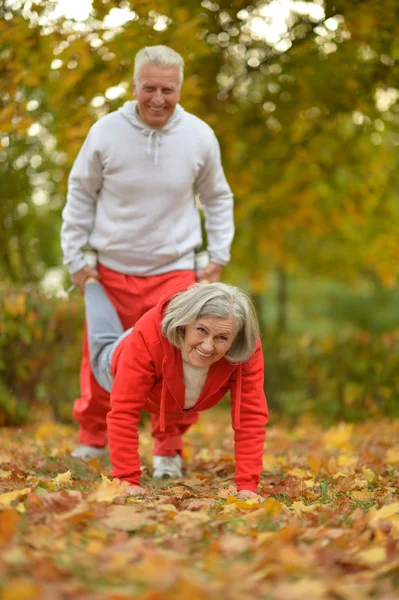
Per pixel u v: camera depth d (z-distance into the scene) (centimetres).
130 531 314
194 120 512
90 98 782
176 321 392
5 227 1119
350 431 745
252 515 340
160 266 511
